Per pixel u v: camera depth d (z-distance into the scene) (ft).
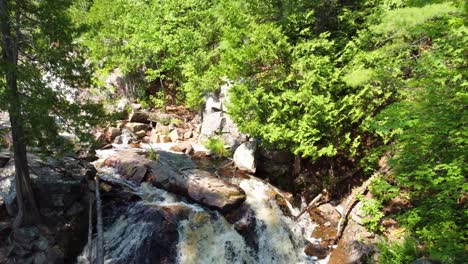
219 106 57.41
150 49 65.57
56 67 31.73
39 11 30.32
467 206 31.50
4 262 33.24
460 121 27.63
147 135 60.54
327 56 43.45
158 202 42.42
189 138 59.93
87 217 38.86
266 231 43.09
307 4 48.83
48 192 36.88
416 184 31.42
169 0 67.77
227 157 53.88
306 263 41.86
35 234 34.19
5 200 36.01
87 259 37.04
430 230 31.76
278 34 43.75
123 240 38.45
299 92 43.34
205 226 40.19
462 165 28.32
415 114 30.12
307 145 44.68
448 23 31.55
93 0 78.13
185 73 59.93
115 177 45.60
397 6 43.19
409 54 41.16
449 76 30.76
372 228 41.50
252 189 46.83
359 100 43.55
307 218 46.47
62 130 33.94
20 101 29.55
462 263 27.61
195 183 44.34
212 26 59.47
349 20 48.47
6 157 39.68
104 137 55.16
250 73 47.32
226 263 39.96
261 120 46.78
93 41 67.46
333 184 48.52
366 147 47.78
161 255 37.24
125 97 68.80
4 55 29.89
